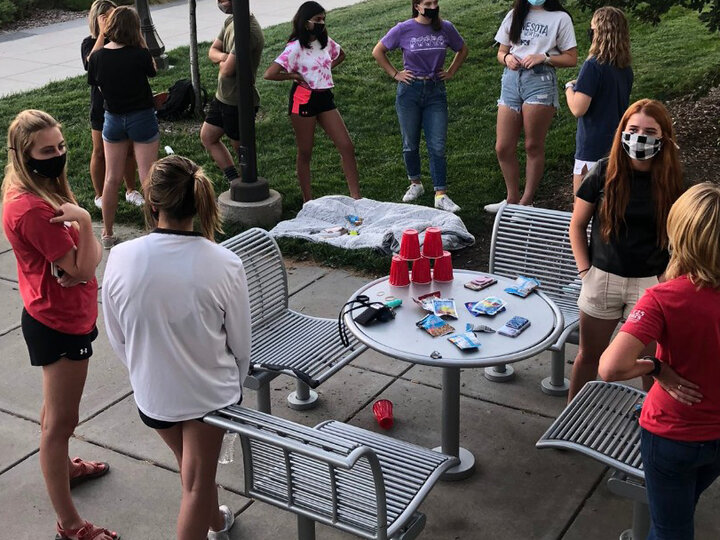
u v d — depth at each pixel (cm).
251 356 448
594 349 420
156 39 1293
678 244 280
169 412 317
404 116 763
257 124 1030
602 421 373
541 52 687
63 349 355
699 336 280
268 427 307
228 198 765
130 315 310
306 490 329
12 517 407
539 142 715
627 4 885
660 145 372
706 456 289
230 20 766
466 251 691
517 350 374
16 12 1755
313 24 725
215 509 373
